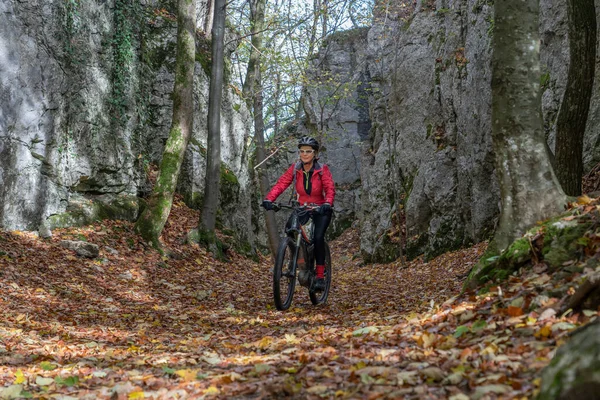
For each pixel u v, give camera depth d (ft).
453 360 10.92
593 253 14.96
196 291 35.29
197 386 11.77
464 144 53.93
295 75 74.08
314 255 25.18
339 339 15.88
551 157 19.65
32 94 38.17
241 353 15.84
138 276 36.78
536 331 11.56
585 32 28.30
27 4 38.32
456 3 59.82
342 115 105.50
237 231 67.10
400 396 9.26
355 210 103.71
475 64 52.06
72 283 30.94
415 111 66.49
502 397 8.41
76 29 43.60
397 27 77.46
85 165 44.24
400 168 68.80
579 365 6.46
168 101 58.95
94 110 45.68
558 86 42.32
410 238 61.11
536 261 16.34
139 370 14.23
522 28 18.62
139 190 52.39
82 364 14.93
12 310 23.25
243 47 86.48
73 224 41.22
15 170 36.70
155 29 59.82
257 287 39.22
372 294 32.96
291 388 10.43
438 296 26.20
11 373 13.87
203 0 74.74
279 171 110.01
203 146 62.90
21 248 33.73
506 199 18.83
